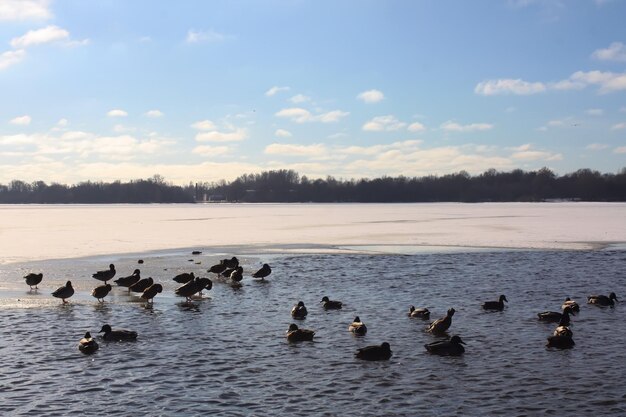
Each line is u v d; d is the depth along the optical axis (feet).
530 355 72.28
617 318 92.17
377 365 68.59
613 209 487.61
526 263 154.40
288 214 443.32
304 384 62.39
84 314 95.09
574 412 55.21
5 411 55.57
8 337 80.43
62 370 66.80
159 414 54.90
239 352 73.56
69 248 190.80
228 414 54.85
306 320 90.63
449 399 58.34
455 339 73.77
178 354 72.64
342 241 214.48
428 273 137.90
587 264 152.56
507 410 55.67
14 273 137.39
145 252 180.65
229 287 120.98
